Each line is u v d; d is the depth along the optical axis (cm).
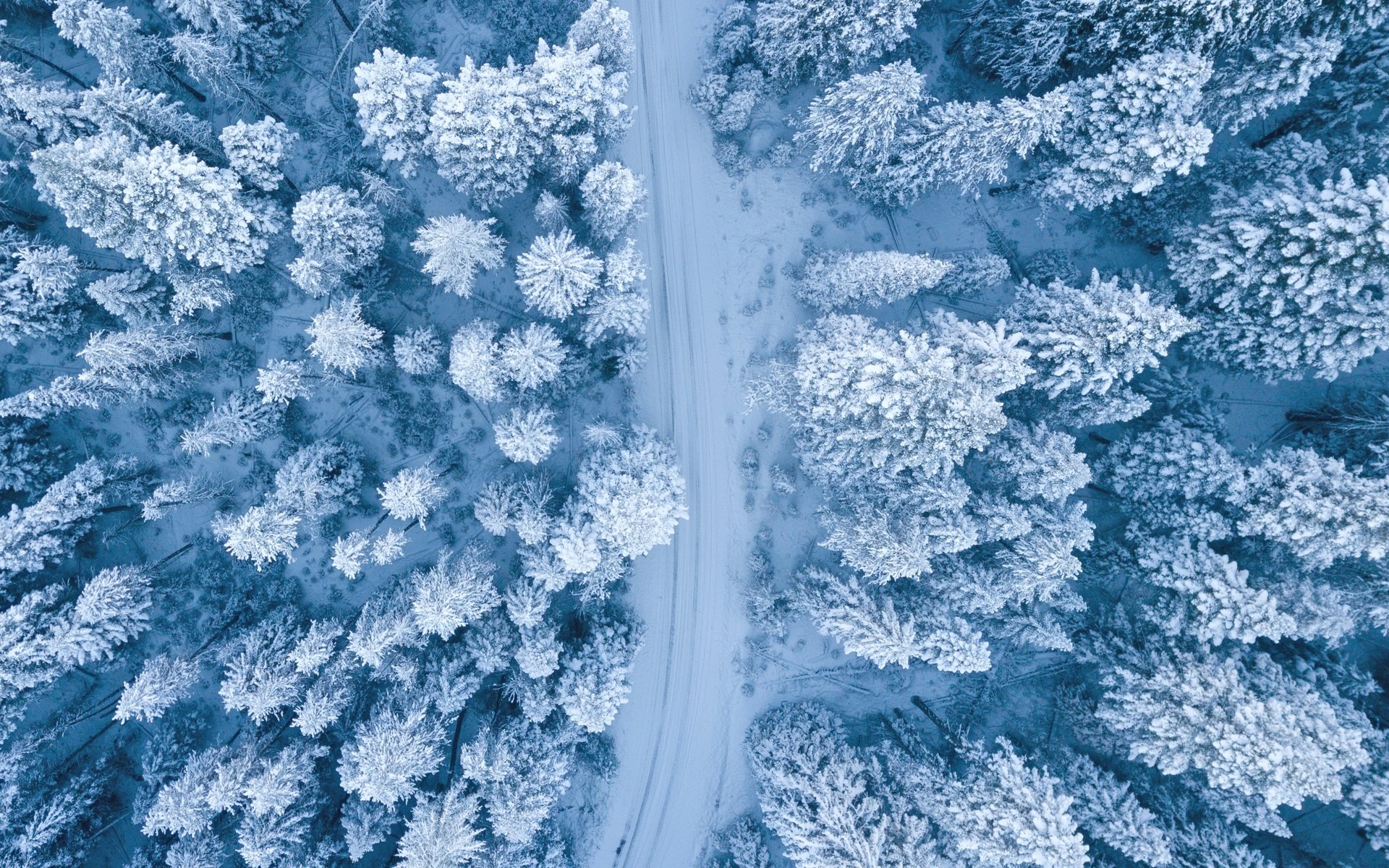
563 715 4244
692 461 4672
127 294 3909
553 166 3950
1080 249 4544
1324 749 3594
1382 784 3809
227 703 3778
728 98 4247
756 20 3975
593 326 3972
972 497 3950
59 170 3306
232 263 3869
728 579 4709
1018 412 4125
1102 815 4034
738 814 4753
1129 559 4194
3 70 3569
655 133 4516
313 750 3984
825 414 3812
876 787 4181
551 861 4266
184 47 3612
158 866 4075
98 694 4506
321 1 4344
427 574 4247
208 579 4500
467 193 4172
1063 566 3697
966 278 4244
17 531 3897
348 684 3966
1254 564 4112
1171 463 3966
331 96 4394
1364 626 4109
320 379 4297
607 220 3812
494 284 4484
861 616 3941
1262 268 3581
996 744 4606
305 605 4559
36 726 4353
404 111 3550
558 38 4406
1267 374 3981
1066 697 4519
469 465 4566
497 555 4553
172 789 3822
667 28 4475
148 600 4247
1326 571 3988
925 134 3769
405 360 4041
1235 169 3878
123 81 3909
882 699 4706
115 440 4475
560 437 4541
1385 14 3419
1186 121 3706
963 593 3969
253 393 4297
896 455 3778
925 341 3572
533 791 3903
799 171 4512
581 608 4425
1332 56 3359
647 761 4762
